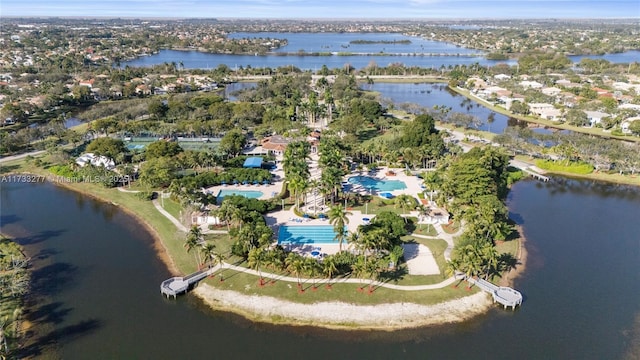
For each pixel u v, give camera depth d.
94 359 80.75
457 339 86.19
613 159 173.75
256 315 91.50
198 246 105.75
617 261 113.56
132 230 128.12
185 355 81.88
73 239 123.00
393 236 108.44
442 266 107.06
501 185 152.75
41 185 163.38
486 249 99.50
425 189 148.25
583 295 99.12
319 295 95.94
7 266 106.06
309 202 143.00
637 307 95.38
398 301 94.31
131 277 104.88
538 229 130.62
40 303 95.31
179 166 163.75
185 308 94.25
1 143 191.62
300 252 112.44
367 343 84.81
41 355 81.12
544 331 88.25
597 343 85.19
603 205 149.12
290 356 81.75
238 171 158.75
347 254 104.81
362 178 166.12
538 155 195.38
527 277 105.44
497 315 92.50
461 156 166.25
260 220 120.69
